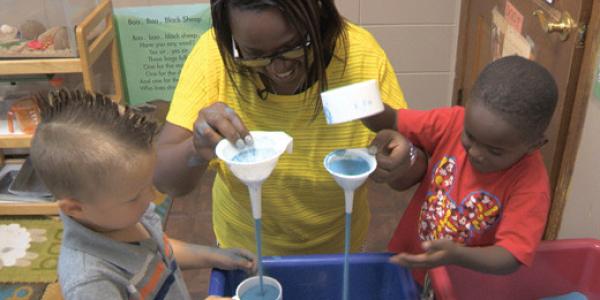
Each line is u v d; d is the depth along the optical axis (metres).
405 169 0.92
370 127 1.04
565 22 1.37
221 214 1.25
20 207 2.30
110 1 2.22
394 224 2.34
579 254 1.10
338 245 1.23
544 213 0.93
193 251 1.06
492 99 0.86
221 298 0.93
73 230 0.85
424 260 0.88
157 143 1.02
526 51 1.68
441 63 2.60
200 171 1.01
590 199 1.37
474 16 2.27
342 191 1.12
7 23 2.12
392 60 2.59
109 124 0.82
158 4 2.40
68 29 2.05
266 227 1.19
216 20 0.90
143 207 0.88
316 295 1.08
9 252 2.15
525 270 1.10
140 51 2.36
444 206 1.04
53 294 1.95
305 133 1.05
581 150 1.41
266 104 1.04
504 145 0.88
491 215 0.98
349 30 1.06
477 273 1.08
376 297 1.08
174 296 1.00
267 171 0.78
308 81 0.99
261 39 0.83
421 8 2.46
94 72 2.34
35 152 0.82
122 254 0.88
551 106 0.88
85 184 0.80
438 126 1.05
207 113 0.83
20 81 2.22
